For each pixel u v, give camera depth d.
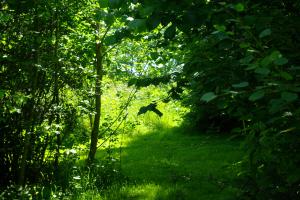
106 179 7.31
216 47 3.34
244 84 1.92
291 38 2.73
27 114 6.04
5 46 5.50
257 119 2.76
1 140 6.18
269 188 2.86
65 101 6.61
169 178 7.65
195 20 2.17
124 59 8.30
